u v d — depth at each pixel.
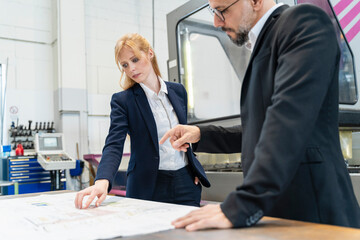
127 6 5.15
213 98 3.24
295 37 0.77
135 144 1.48
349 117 1.67
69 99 4.29
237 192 0.65
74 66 4.35
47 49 4.49
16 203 1.22
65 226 0.76
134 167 1.47
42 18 4.46
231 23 0.97
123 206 1.04
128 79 1.55
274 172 0.63
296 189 0.79
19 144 3.76
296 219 0.79
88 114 4.67
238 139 1.21
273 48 0.85
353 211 0.81
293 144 0.65
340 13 2.22
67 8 4.34
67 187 4.05
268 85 0.87
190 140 1.15
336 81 0.84
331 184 0.78
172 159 1.48
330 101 0.83
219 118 2.38
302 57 0.72
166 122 1.52
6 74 4.15
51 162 3.43
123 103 1.48
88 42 4.77
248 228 0.64
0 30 4.18
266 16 0.93
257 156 0.66
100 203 1.10
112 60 4.96
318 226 0.64
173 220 0.77
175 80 2.97
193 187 1.52
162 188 1.47
